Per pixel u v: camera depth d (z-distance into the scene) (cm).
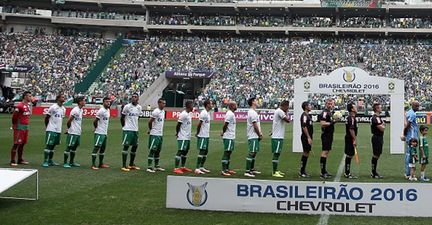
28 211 830
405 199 803
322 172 1274
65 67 5756
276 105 4875
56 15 6581
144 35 6894
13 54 5891
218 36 6794
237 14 6794
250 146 1293
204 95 5206
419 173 1384
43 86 5347
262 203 830
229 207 838
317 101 4684
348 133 1268
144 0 6556
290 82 5441
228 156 1319
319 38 6606
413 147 1245
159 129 1363
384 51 5966
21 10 6531
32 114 4762
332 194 816
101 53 6128
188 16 6825
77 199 938
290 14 6669
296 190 822
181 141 1345
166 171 1364
